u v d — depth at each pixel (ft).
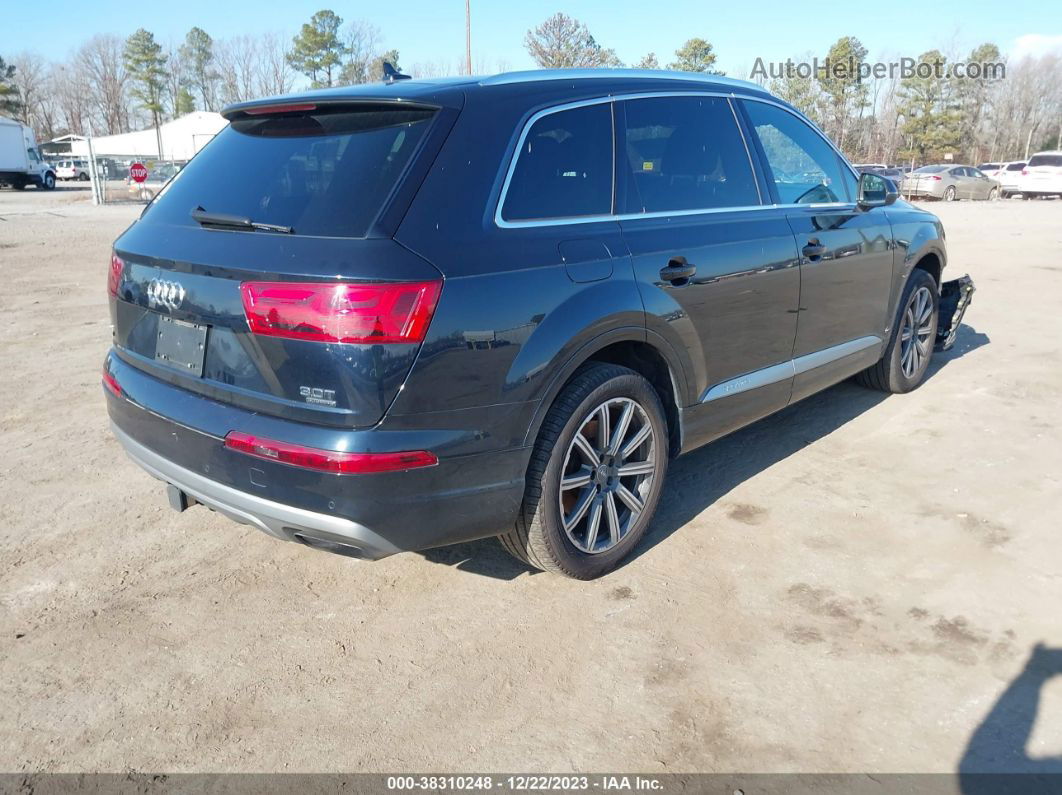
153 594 10.70
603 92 10.72
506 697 8.75
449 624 10.04
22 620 10.10
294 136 9.89
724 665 9.18
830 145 14.98
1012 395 18.02
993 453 14.83
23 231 57.57
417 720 8.43
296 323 8.06
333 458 8.07
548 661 9.31
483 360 8.63
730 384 12.22
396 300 7.97
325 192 8.84
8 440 15.96
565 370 9.45
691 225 11.28
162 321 9.72
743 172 12.62
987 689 8.70
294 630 9.96
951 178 106.11
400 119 9.20
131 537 12.18
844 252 14.21
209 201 9.79
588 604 10.39
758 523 12.42
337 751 8.03
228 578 11.10
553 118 10.02
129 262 10.12
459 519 8.97
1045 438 15.47
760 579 10.87
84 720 8.45
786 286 12.82
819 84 185.57
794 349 13.50
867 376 17.95
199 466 9.14
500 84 9.85
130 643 9.68
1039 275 34.81
